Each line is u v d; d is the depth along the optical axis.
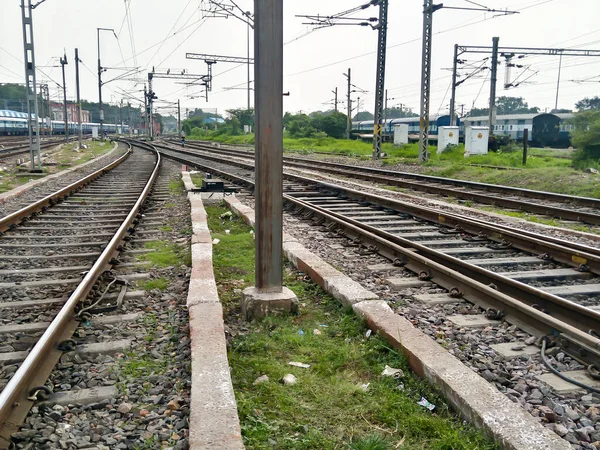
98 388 3.70
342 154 39.25
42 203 11.41
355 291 5.36
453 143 35.16
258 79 4.89
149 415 3.36
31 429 3.17
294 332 4.70
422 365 3.77
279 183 5.07
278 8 4.79
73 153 36.16
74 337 4.57
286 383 3.78
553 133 51.47
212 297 5.14
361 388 3.69
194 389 3.35
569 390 3.69
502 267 7.02
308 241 8.49
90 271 5.94
